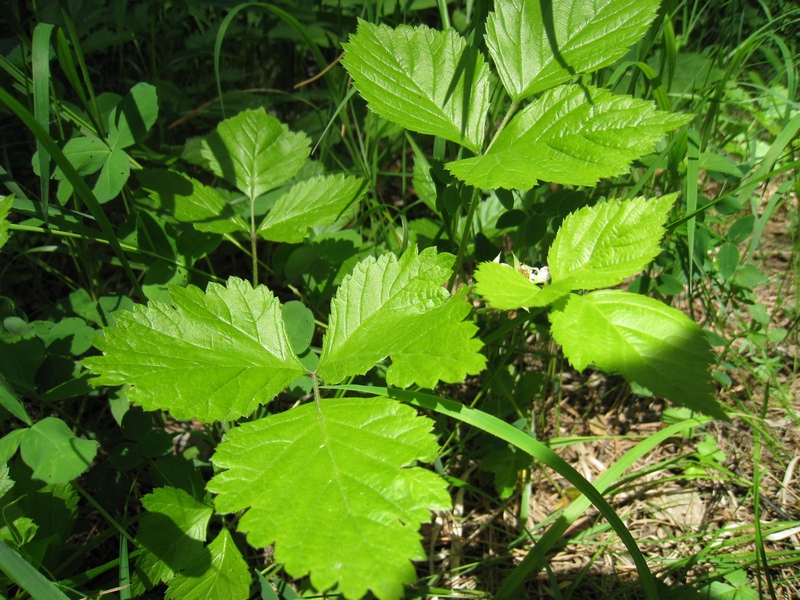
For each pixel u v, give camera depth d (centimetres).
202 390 22
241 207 38
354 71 26
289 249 35
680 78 41
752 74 44
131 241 32
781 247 42
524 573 27
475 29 29
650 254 22
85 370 30
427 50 26
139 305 23
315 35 45
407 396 23
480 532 32
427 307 24
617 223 23
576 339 21
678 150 30
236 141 32
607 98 24
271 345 24
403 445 20
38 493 25
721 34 42
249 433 21
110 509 29
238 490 20
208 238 32
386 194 47
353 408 21
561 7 26
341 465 20
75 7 39
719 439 35
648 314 22
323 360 24
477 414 23
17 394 27
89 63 45
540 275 25
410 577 18
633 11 25
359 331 24
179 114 44
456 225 30
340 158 44
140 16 43
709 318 36
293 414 22
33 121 20
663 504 33
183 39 48
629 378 21
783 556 30
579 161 23
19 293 38
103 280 40
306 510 19
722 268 34
